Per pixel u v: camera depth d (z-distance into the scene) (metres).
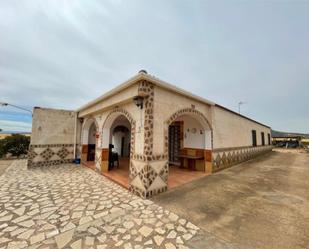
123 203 4.08
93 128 10.52
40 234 2.70
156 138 4.90
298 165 10.43
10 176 6.62
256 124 15.36
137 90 4.66
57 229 2.87
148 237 2.66
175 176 6.98
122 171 7.47
